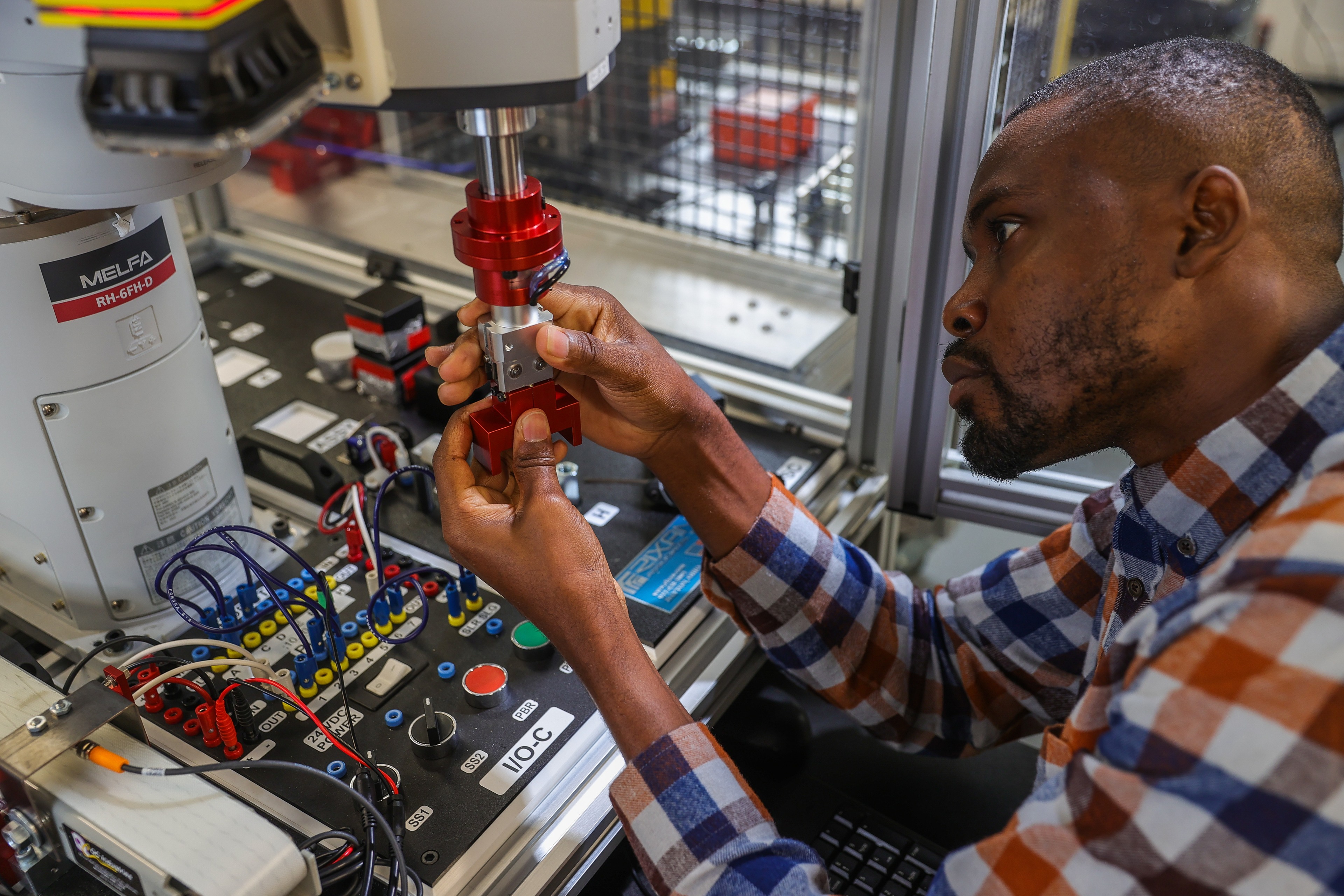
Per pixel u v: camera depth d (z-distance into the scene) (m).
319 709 0.87
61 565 0.88
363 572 1.02
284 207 1.64
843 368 1.33
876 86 1.02
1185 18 0.98
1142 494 0.72
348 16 0.51
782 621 0.90
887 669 0.95
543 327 0.67
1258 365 0.63
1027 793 1.07
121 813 0.67
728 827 0.65
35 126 0.66
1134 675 0.56
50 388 0.79
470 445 0.73
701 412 0.83
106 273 0.78
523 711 0.88
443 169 1.64
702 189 1.48
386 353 1.24
